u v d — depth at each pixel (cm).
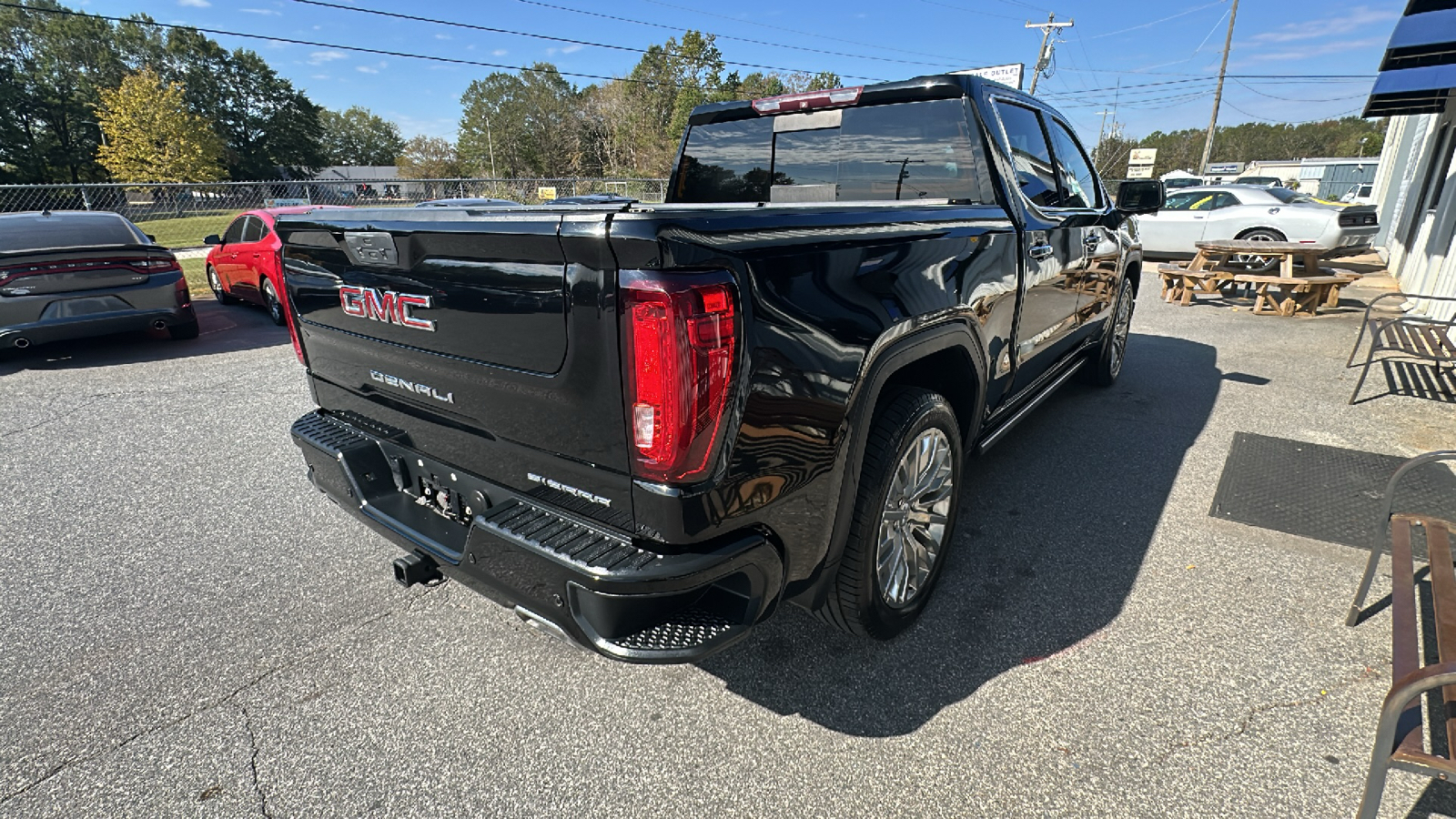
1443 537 235
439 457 217
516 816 187
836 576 220
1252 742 206
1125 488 377
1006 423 338
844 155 327
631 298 149
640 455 158
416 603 283
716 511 162
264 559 318
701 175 377
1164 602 274
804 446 179
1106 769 197
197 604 283
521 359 175
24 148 6812
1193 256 1300
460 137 9169
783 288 168
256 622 272
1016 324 302
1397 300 971
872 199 325
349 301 227
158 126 5219
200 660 250
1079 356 466
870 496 211
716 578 167
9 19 6825
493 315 178
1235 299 992
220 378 625
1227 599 276
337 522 353
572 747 210
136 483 400
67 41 7106
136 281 693
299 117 8900
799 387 173
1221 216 1251
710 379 153
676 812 187
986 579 292
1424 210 1045
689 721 219
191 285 1188
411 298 201
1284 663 239
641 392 154
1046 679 233
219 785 197
